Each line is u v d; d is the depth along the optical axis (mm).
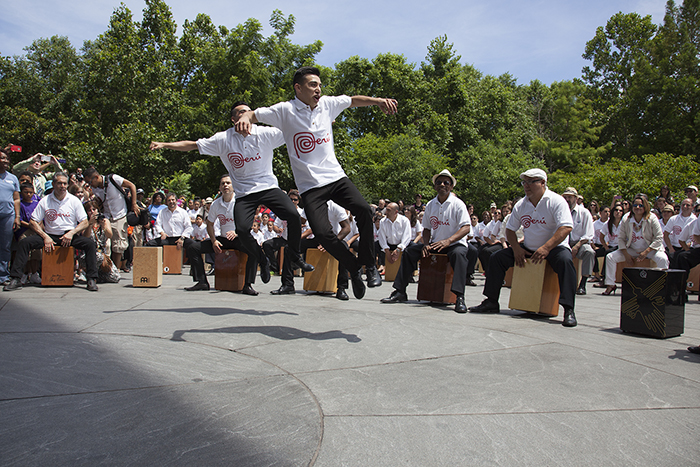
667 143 36031
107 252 7898
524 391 2523
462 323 4477
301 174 3807
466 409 2238
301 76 3676
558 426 2078
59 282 6633
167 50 29281
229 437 1849
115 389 2350
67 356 2883
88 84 28344
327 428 1965
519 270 5195
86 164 22750
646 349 3600
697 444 1929
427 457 1740
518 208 5219
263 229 12328
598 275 10297
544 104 42406
